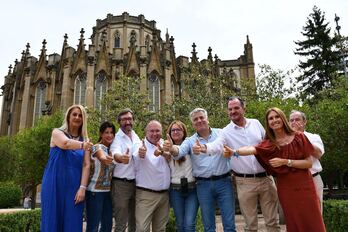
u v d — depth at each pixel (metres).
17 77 50.59
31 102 47.75
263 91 26.88
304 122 6.62
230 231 5.69
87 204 5.93
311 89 39.31
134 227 6.71
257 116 21.83
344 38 31.06
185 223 5.95
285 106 21.66
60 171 5.22
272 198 5.81
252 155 5.77
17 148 31.08
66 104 44.06
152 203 6.05
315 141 6.10
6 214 7.62
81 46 47.41
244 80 28.36
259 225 13.48
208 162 5.89
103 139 6.50
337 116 18.41
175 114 29.56
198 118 6.17
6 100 54.41
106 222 6.34
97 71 46.12
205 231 5.79
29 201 32.78
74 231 5.07
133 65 47.00
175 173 6.19
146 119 29.84
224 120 25.06
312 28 43.72
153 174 6.07
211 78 29.52
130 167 6.31
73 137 5.56
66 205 5.14
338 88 22.53
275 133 5.30
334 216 7.77
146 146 6.32
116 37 58.22
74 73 46.03
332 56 39.62
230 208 5.79
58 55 50.47
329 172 28.75
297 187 4.86
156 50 48.12
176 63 49.84
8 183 31.25
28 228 8.52
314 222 4.71
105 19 59.53
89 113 29.73
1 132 52.53
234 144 5.99
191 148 6.12
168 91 45.56
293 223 4.82
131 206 6.76
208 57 47.62
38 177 30.03
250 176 5.76
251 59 54.75
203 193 5.88
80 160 5.49
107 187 6.09
